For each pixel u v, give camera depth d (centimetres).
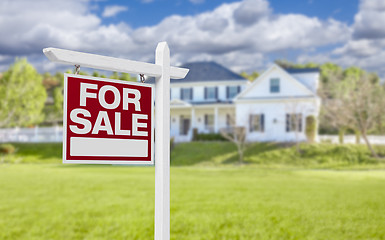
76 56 289
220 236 1076
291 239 1038
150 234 1112
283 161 3253
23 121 4822
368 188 1919
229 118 4091
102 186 1969
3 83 4800
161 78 333
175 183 2083
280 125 3744
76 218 1302
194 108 4359
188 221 1227
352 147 3444
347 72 7375
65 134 283
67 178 2291
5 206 1493
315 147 3441
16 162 3612
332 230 1115
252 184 2048
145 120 318
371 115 3466
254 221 1218
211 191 1792
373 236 1060
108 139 300
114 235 1114
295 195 1683
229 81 4400
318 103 3728
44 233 1148
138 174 2548
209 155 3491
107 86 302
